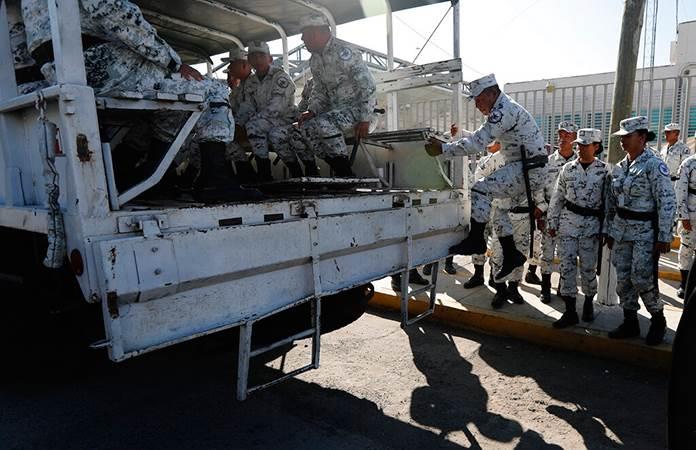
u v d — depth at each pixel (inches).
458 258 290.4
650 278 149.6
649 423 120.4
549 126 330.0
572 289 167.9
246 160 184.5
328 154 166.1
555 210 174.7
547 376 147.4
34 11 99.0
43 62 103.5
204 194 110.3
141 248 77.8
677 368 84.1
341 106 173.3
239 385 94.3
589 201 165.5
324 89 181.5
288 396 135.6
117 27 96.3
